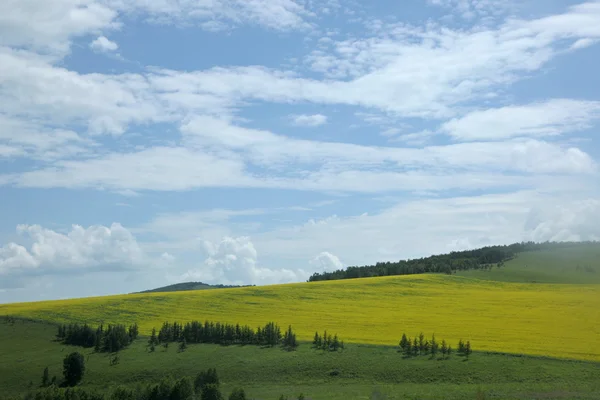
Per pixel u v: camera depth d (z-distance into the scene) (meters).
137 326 115.62
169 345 103.25
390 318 113.31
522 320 107.00
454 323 106.62
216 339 104.19
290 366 88.06
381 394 73.00
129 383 87.00
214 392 72.75
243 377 85.50
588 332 96.19
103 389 85.12
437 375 80.06
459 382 76.94
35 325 118.31
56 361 97.50
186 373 88.88
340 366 86.31
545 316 109.94
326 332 103.50
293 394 75.56
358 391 75.56
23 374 92.50
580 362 80.25
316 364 87.81
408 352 89.81
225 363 91.62
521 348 87.44
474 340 93.44
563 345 88.38
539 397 68.31
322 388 78.25
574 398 67.19
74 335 107.88
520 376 76.69
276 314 121.12
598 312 112.38
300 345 97.12
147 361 95.38
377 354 89.94
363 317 115.38
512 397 68.81
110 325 110.00
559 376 75.62
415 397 71.00
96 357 99.19
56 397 75.06
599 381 73.19
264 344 99.75
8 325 118.94
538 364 80.31
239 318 118.62
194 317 121.25
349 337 99.44
